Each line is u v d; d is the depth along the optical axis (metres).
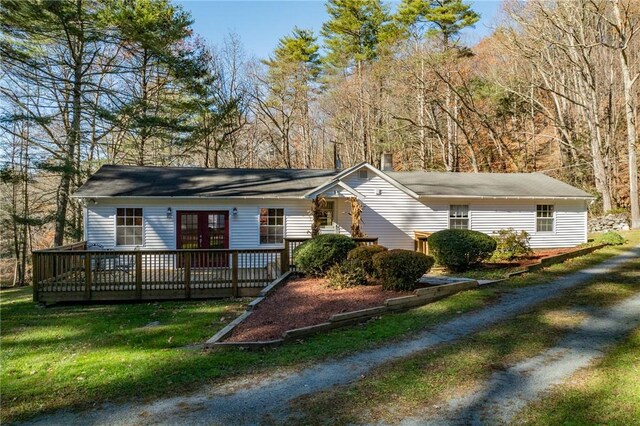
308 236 16.25
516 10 28.11
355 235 15.77
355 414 4.75
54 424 4.73
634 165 21.39
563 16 25.16
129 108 19.83
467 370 5.95
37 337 8.40
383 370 6.05
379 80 32.34
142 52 22.78
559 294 10.26
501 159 33.53
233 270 12.09
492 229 18.03
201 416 4.81
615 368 5.84
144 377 6.05
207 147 28.94
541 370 5.89
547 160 34.44
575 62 25.19
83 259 11.69
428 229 17.64
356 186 17.17
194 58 23.81
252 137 36.97
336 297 10.09
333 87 37.69
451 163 32.00
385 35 32.09
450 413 4.72
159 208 15.29
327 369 6.17
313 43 39.09
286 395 5.32
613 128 26.52
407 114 33.06
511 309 9.12
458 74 29.77
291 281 12.29
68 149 21.41
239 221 15.84
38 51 18.91
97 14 19.08
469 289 11.04
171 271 12.52
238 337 7.74
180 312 10.34
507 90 28.34
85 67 22.70
